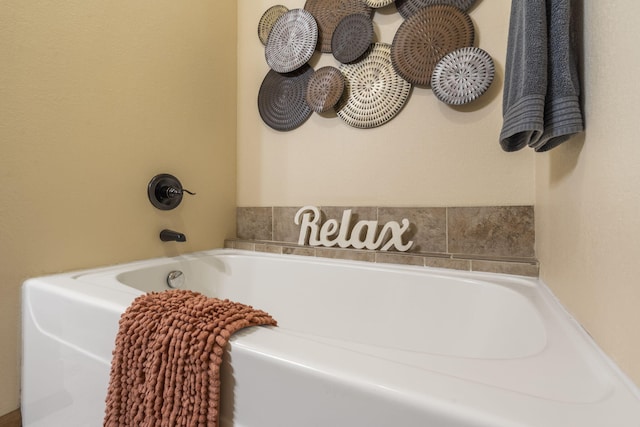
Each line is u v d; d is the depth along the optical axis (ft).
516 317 2.59
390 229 4.06
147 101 3.97
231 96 5.25
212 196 4.91
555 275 2.51
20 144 2.86
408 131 4.03
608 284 1.47
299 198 4.81
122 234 3.71
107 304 2.13
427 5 3.92
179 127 4.39
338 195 4.50
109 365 2.07
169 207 4.13
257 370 1.47
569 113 1.77
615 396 1.15
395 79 4.11
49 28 3.05
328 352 1.45
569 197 2.10
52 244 3.09
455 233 3.74
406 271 3.52
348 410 1.25
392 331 3.47
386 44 4.19
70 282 2.74
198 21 4.67
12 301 2.81
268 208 5.05
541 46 1.85
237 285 4.44
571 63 1.82
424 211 3.90
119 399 1.81
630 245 1.26
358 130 4.36
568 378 1.31
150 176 4.01
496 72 3.57
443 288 3.28
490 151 3.59
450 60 3.69
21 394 2.81
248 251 4.79
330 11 4.60
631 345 1.24
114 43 3.61
